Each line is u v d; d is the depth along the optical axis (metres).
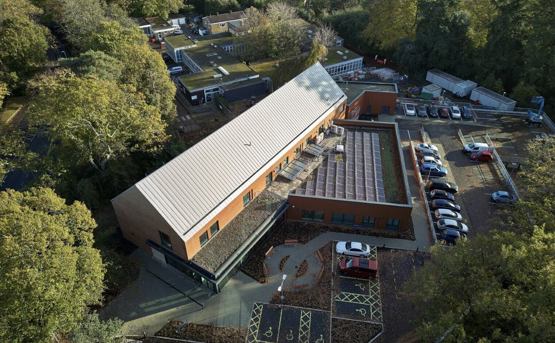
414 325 34.75
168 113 58.94
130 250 42.69
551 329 22.03
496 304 24.81
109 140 45.44
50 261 27.22
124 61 56.16
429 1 76.88
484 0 77.75
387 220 43.81
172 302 37.31
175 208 35.69
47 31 77.19
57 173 44.47
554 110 67.69
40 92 42.84
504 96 70.44
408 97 75.19
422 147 58.12
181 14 119.25
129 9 106.25
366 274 38.81
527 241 29.72
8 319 26.73
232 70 80.12
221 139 41.38
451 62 78.00
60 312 28.09
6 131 47.75
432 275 28.84
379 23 86.12
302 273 39.78
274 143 45.59
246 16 94.56
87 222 32.41
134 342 33.97
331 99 55.12
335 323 35.09
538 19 65.12
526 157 56.72
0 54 68.56
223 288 38.44
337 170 48.34
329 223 45.38
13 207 28.89
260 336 34.25
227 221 40.25
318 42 76.25
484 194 50.53
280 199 43.81
